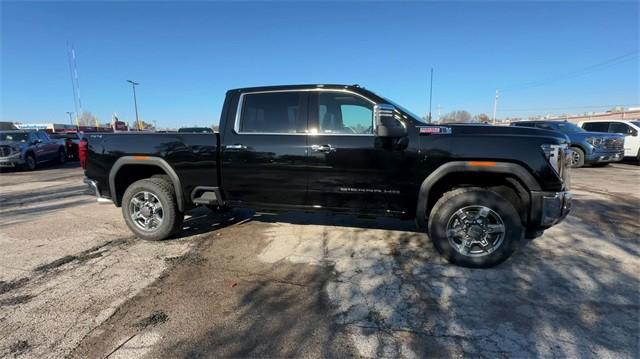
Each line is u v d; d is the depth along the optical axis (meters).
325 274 3.57
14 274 3.57
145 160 4.47
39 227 5.22
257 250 4.23
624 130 13.72
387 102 3.88
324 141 3.95
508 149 3.52
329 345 2.45
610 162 12.94
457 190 3.72
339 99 4.02
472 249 3.70
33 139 14.19
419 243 4.43
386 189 3.87
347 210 4.07
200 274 3.57
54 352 2.38
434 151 3.67
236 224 5.28
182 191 4.43
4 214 6.03
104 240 4.61
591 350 2.38
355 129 3.96
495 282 3.38
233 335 2.56
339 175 3.95
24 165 13.30
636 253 4.06
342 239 4.59
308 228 5.06
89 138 4.72
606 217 5.55
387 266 3.75
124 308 2.92
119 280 3.44
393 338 2.53
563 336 2.54
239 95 4.29
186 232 4.92
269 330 2.62
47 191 8.46
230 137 4.25
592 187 8.23
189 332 2.60
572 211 5.92
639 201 6.66
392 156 3.77
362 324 2.70
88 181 4.76
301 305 2.98
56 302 3.02
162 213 4.48
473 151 3.59
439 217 3.70
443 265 3.77
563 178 3.57
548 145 3.48
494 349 2.41
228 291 3.22
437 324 2.70
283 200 4.23
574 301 3.02
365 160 3.84
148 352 2.38
